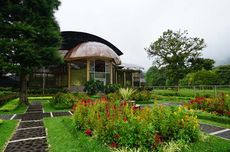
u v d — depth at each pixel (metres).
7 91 27.39
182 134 5.69
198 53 38.84
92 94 24.50
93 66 29.48
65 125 8.46
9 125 8.88
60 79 31.14
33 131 8.00
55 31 18.16
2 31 16.16
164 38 40.19
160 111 6.26
